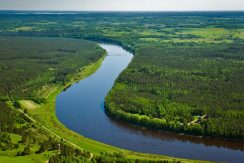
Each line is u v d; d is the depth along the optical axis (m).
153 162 183.50
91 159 182.75
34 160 176.38
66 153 184.12
